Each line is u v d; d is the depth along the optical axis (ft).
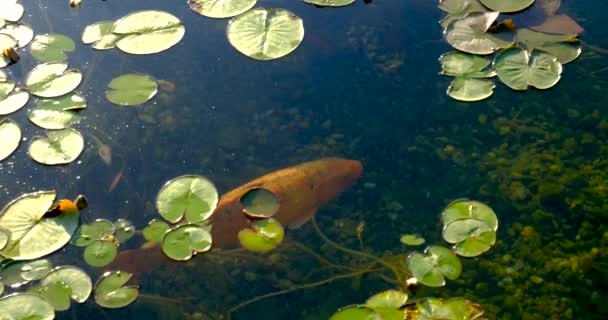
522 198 8.25
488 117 8.70
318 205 8.28
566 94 8.74
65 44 9.05
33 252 7.80
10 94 8.68
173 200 8.05
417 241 8.00
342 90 8.88
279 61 9.04
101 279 7.75
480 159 8.49
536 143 8.54
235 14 9.28
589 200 8.18
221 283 7.99
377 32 9.21
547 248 7.97
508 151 8.52
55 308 7.57
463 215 8.03
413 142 8.61
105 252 7.86
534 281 7.83
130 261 7.87
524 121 8.64
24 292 7.62
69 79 8.78
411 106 8.79
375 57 9.05
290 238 8.16
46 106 8.60
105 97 8.77
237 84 8.93
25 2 9.43
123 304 7.66
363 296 7.86
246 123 8.73
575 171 8.35
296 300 7.91
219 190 8.36
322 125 8.71
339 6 9.41
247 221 8.02
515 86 8.68
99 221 8.03
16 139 8.44
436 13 9.32
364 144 8.61
